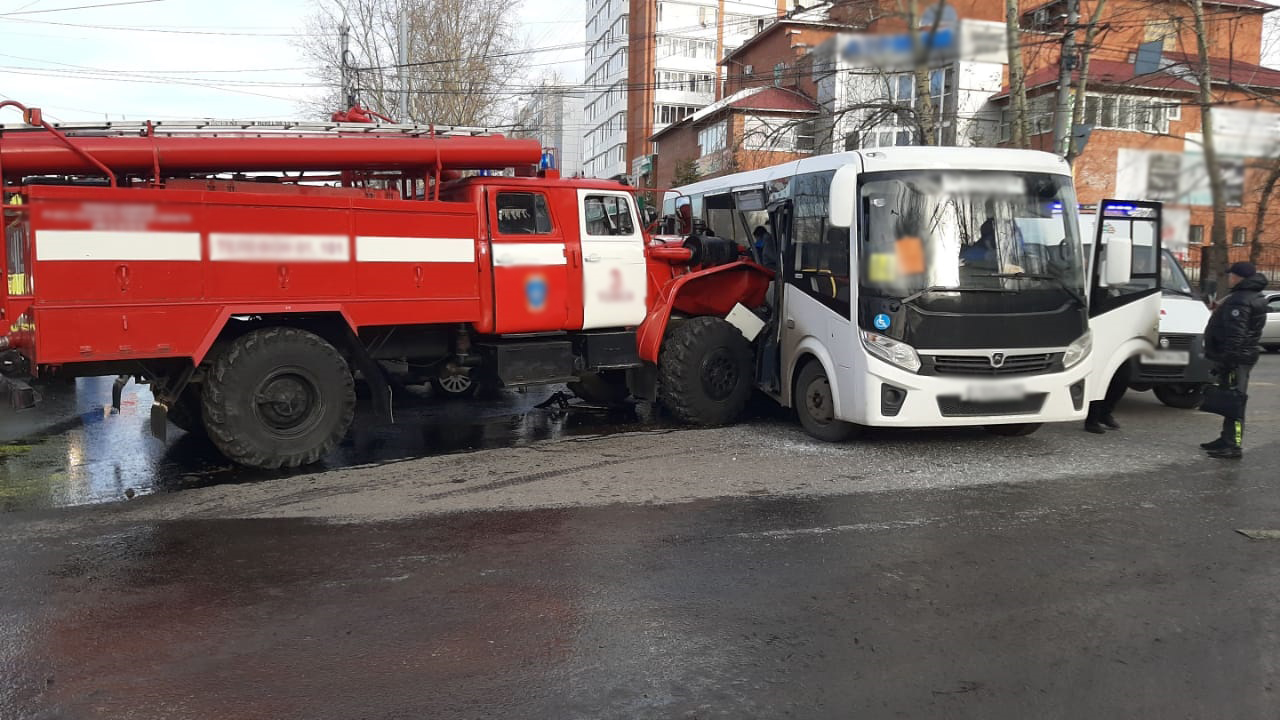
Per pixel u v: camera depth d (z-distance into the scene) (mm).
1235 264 7648
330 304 7219
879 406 7430
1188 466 7383
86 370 6484
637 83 61594
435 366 8656
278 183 7781
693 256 9297
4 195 6414
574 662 3740
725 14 56531
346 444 8352
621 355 9031
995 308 7434
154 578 4734
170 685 3533
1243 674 3631
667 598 4465
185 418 8430
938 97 23766
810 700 3412
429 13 33281
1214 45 20375
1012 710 3332
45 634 4016
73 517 5875
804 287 8469
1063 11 19734
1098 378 8547
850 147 20859
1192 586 4637
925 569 4891
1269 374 14586
